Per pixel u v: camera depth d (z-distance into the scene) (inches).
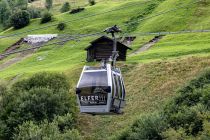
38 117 2263.8
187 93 2187.5
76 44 4857.3
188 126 1897.1
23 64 4557.1
